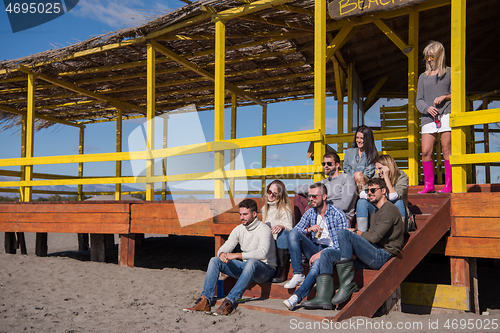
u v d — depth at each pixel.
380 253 3.54
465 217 3.95
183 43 7.62
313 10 6.09
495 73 8.58
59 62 8.38
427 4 5.63
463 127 3.95
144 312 3.87
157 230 5.88
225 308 3.68
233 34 7.16
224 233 5.02
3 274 5.59
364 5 4.95
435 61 4.45
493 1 6.46
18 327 3.35
